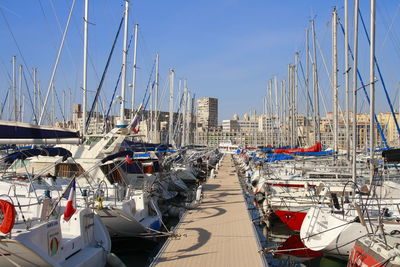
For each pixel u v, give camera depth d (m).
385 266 7.31
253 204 21.70
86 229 9.14
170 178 23.33
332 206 11.41
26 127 9.47
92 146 14.83
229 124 150.88
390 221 10.11
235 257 10.04
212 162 47.16
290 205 15.17
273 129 52.75
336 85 22.09
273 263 11.73
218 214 15.98
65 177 13.71
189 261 9.69
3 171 13.40
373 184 11.85
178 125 48.62
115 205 11.84
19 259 6.98
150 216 14.16
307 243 11.00
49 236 7.64
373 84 13.22
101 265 9.11
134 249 13.08
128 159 13.15
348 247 10.12
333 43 22.36
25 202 9.81
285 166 22.09
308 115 31.20
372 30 13.46
